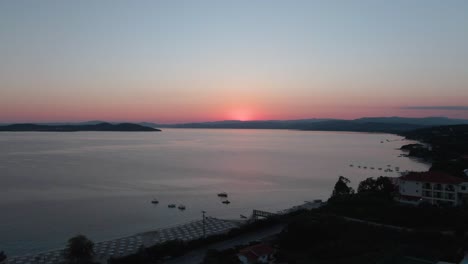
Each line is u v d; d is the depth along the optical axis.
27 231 94.94
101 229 98.38
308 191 152.62
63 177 176.38
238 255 68.50
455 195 87.81
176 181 171.88
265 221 96.19
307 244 74.38
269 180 177.50
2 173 185.62
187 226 99.94
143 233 93.19
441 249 64.81
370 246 67.75
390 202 91.81
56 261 72.81
